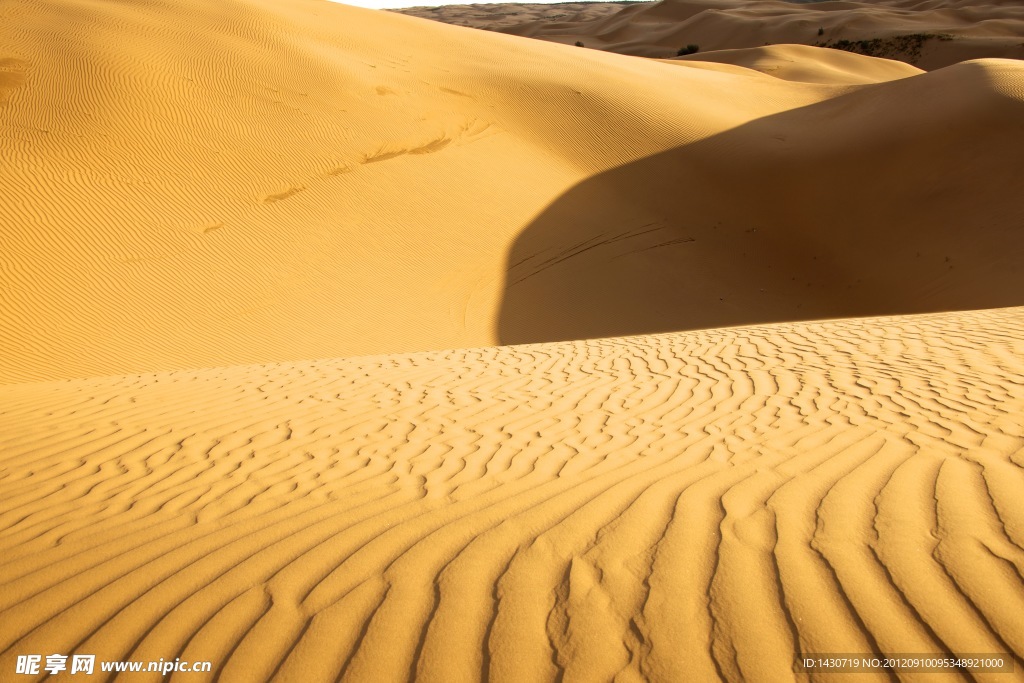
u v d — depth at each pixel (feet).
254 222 62.95
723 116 100.89
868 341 27.48
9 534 13.05
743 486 12.79
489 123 86.07
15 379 45.57
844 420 17.20
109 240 57.41
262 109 75.31
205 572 11.00
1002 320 29.60
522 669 8.30
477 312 60.90
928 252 73.05
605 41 333.01
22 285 52.44
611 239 73.36
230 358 51.42
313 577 10.61
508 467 15.30
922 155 82.99
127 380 29.30
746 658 8.11
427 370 27.61
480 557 10.81
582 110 93.15
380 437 18.48
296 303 57.62
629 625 8.86
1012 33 242.78
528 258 68.28
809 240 79.20
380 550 11.31
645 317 64.39
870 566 9.49
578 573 10.11
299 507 13.50
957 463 13.01
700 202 83.46
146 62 75.87
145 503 14.28
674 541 10.76
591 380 24.47
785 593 9.14
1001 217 72.90
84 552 12.02
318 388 24.94
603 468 14.66
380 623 9.35
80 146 63.67
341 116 78.23
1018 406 17.06
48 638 9.55
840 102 104.22
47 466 17.10
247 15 94.43
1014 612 8.29
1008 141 79.97
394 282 61.98
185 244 59.31
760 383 22.27
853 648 8.07
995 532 9.97
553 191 78.13
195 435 19.26
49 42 76.07
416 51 103.65
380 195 69.56
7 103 66.39
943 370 21.65
